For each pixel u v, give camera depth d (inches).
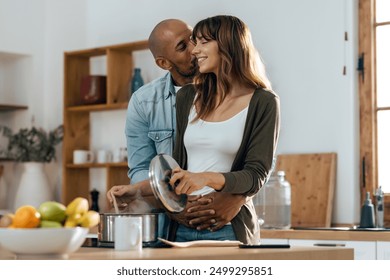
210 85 102.2
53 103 252.4
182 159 102.9
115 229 87.1
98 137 243.4
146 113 119.6
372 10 193.3
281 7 201.9
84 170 243.3
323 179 191.9
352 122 190.4
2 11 245.1
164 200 90.4
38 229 72.7
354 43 192.5
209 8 216.2
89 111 242.7
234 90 100.6
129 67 233.8
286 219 184.7
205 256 76.6
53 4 254.4
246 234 101.7
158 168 90.8
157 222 95.3
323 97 194.7
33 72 251.3
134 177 118.5
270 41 203.6
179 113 104.2
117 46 226.1
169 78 122.0
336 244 167.0
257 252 82.1
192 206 98.7
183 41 119.5
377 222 179.8
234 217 101.2
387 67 191.6
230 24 101.1
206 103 101.3
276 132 99.0
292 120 199.5
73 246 75.1
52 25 254.1
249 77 100.3
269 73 203.5
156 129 119.5
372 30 192.7
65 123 239.5
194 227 101.0
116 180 232.7
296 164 196.5
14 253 75.5
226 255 78.5
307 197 193.6
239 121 98.6
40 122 251.9
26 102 251.8
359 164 191.9
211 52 100.7
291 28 200.2
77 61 242.8
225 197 97.9
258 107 98.5
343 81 191.9
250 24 207.5
